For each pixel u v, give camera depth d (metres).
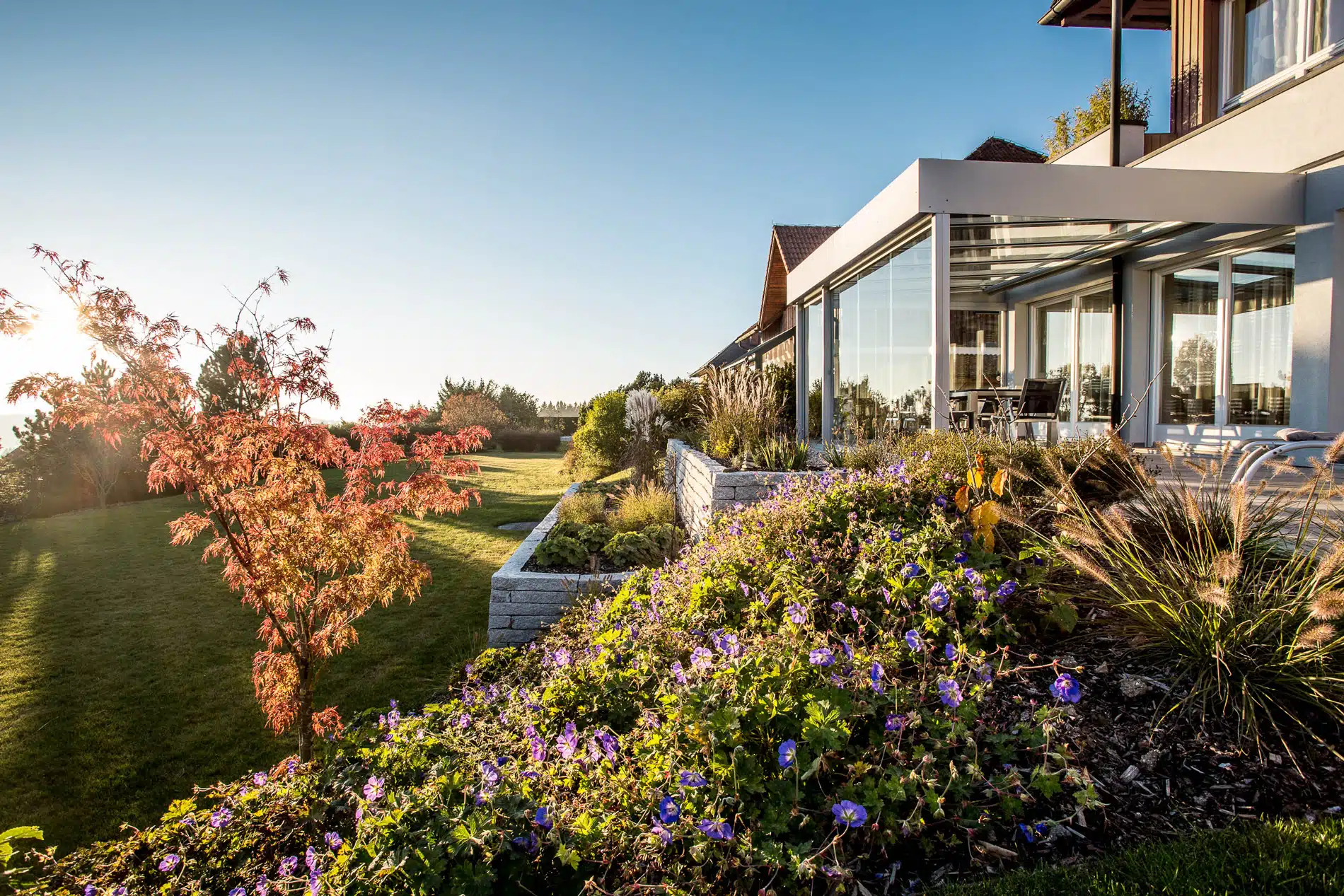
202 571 8.88
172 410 4.16
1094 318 10.22
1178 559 2.69
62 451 15.69
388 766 2.79
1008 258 9.02
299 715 4.23
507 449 32.94
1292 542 2.88
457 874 1.80
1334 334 6.68
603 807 2.01
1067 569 3.08
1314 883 1.55
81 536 11.86
